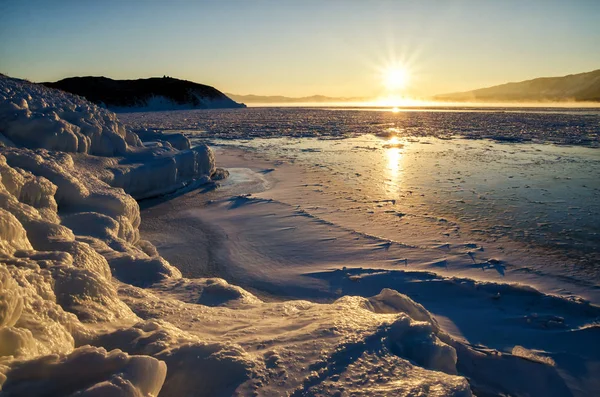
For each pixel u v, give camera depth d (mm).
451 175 18312
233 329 3818
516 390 4758
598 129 41531
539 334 5898
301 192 15406
